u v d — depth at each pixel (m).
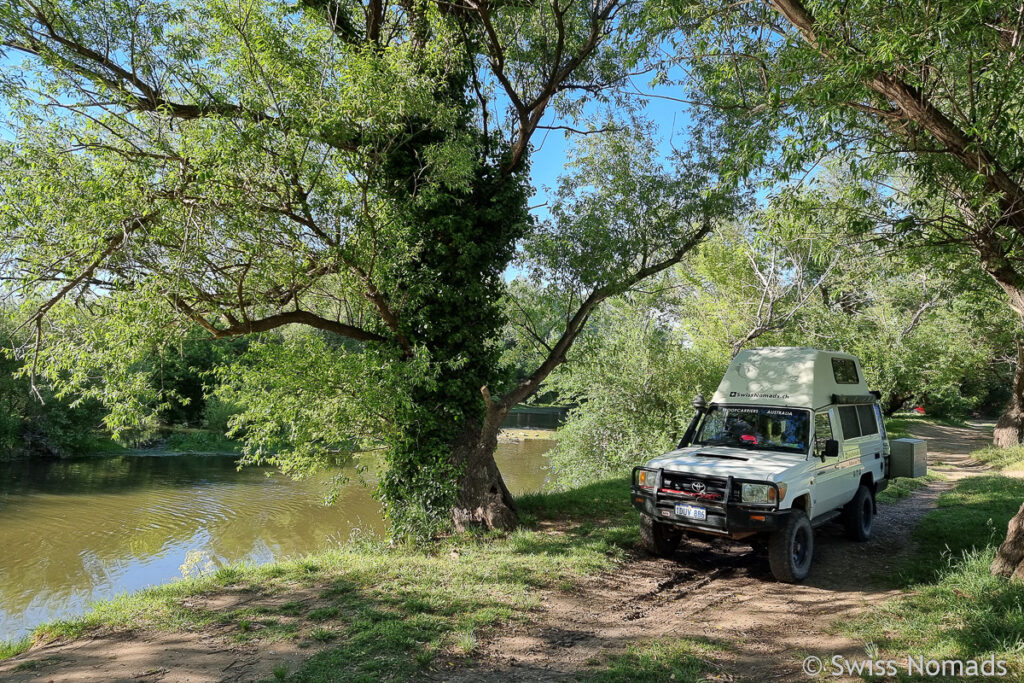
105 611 6.64
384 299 11.01
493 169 11.81
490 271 11.79
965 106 7.44
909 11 5.87
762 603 7.10
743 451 8.62
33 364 8.42
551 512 11.59
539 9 11.45
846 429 9.58
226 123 7.80
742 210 12.72
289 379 10.84
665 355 23.09
